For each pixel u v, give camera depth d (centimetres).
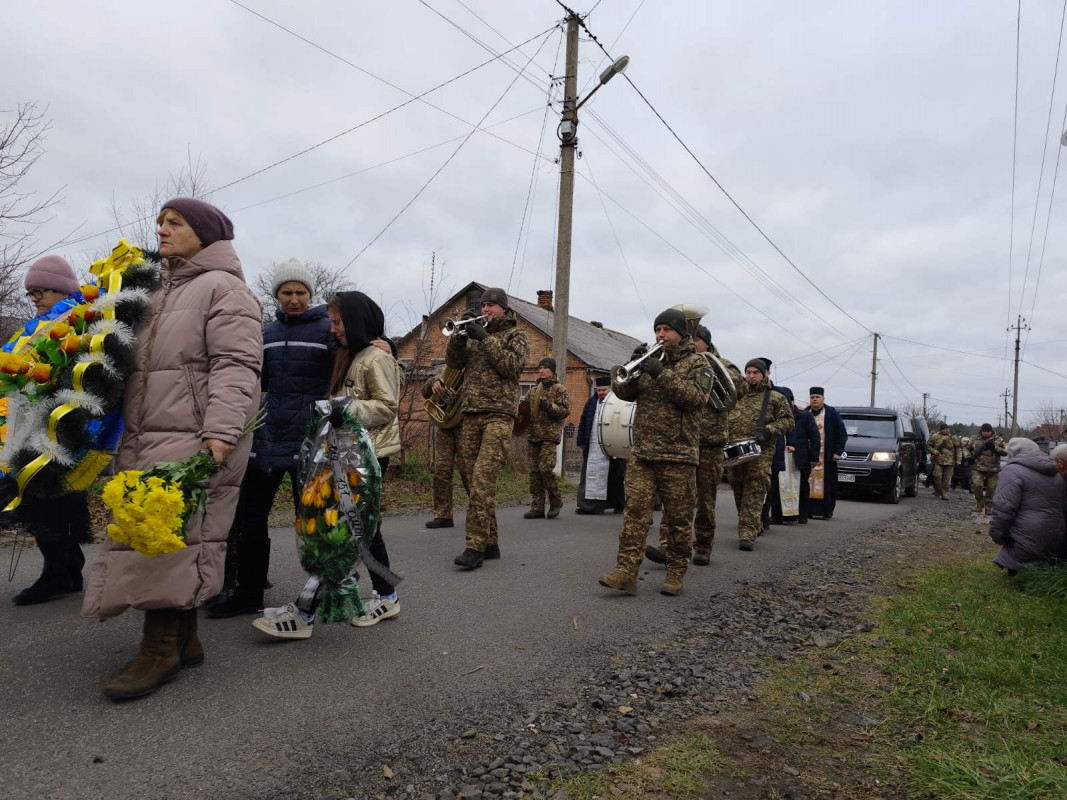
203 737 263
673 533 517
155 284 321
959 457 1859
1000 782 246
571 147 1309
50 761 240
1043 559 575
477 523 563
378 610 410
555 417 905
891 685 345
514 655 370
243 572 411
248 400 304
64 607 413
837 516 1098
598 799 237
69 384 293
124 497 264
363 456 361
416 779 244
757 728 298
